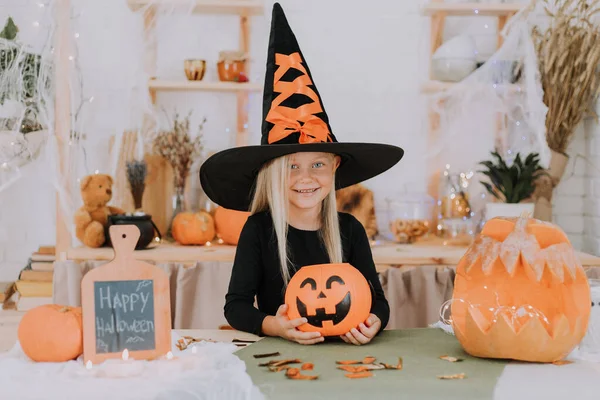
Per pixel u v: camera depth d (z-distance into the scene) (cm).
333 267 146
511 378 115
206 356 124
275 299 173
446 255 270
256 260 173
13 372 115
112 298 123
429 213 314
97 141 320
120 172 308
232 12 322
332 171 174
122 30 320
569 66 293
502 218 138
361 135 329
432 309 262
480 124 326
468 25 328
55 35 300
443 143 327
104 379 111
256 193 177
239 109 324
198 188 321
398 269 264
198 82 306
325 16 326
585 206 323
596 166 308
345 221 188
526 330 121
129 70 319
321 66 328
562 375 117
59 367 118
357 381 111
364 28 326
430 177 329
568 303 129
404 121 329
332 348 137
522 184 288
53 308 125
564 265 126
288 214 172
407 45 326
